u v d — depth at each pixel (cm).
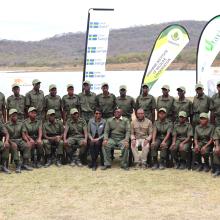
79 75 2652
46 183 893
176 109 1049
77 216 693
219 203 752
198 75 1275
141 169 1009
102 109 1091
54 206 745
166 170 997
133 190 838
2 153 983
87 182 898
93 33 1250
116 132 1030
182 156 999
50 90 1091
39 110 1084
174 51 1284
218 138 944
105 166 1013
